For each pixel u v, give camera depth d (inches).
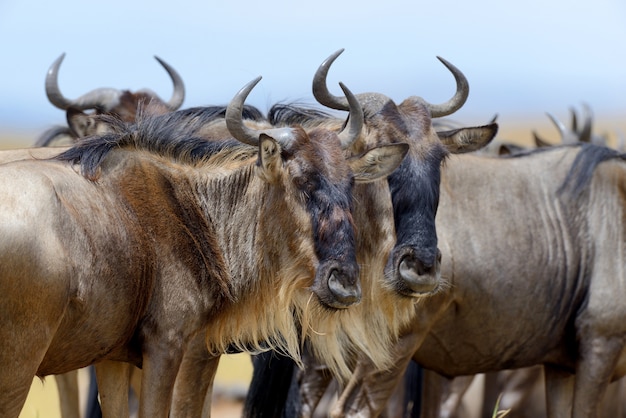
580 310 1253.1
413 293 1072.8
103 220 879.7
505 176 1263.5
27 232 791.7
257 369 1244.5
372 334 1134.4
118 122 1016.9
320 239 933.8
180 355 936.9
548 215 1259.2
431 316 1177.4
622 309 1242.6
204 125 1090.1
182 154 982.4
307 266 947.3
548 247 1242.6
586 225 1264.8
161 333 924.0
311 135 973.8
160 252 927.0
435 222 1195.3
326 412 1528.1
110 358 934.4
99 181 910.4
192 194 968.9
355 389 1186.0
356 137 1034.1
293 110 1175.6
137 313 909.2
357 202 1100.5
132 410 1497.3
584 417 1246.3
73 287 836.6
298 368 1273.4
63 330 849.5
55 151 1131.3
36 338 804.6
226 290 960.3
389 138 1105.4
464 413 1600.6
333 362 1183.6
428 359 1257.4
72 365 896.9
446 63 1202.6
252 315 993.5
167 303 925.8
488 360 1258.6
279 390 1240.2
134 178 934.4
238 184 984.9
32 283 791.1
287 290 961.5
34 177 840.3
